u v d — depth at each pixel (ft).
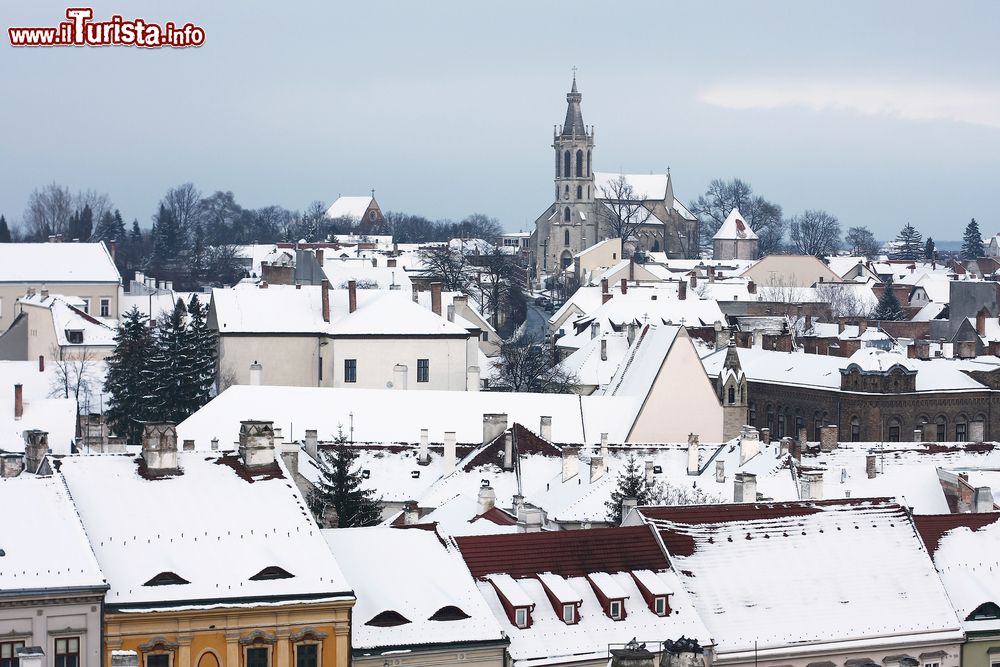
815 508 604.90
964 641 572.10
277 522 525.34
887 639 561.84
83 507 516.73
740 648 543.80
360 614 515.91
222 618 489.67
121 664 440.86
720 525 587.68
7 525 491.72
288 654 497.05
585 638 531.09
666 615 546.26
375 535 555.69
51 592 469.57
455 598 529.45
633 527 578.66
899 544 598.34
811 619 561.43
